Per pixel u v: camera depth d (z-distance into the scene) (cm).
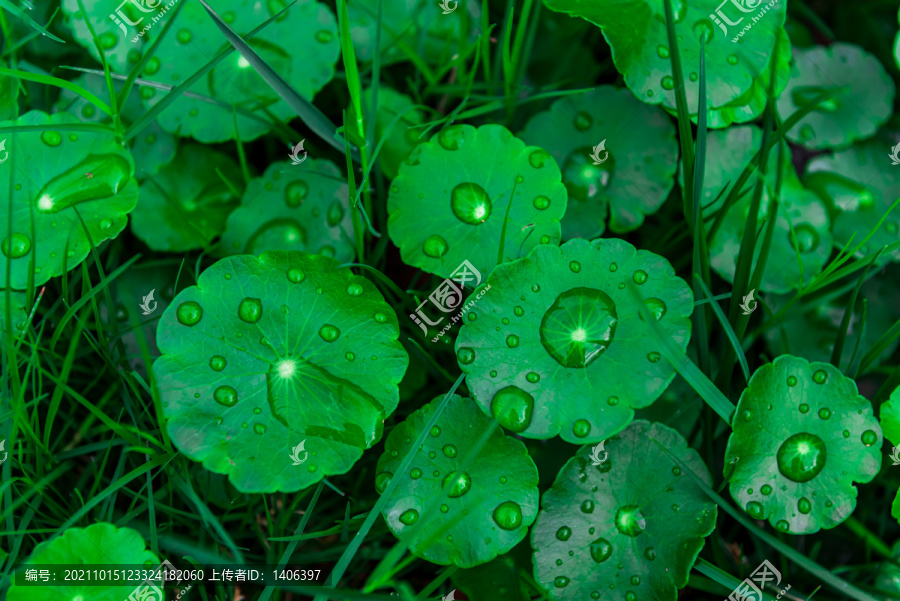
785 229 41
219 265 38
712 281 41
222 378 38
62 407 40
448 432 38
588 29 42
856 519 40
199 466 39
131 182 39
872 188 41
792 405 38
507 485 38
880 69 42
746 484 38
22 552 39
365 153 39
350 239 40
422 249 39
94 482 39
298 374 38
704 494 38
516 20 42
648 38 40
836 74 42
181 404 38
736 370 41
